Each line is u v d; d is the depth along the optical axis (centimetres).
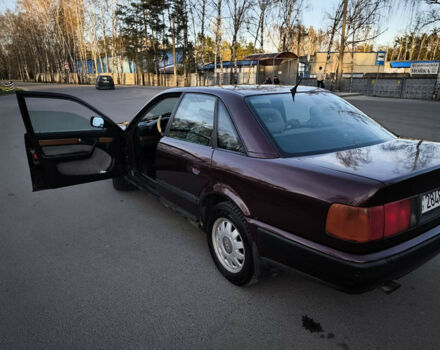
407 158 203
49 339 207
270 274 235
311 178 187
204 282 263
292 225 196
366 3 2472
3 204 436
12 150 745
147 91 2819
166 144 321
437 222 198
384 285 189
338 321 218
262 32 3038
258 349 196
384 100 1970
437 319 218
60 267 288
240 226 231
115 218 388
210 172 256
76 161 385
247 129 235
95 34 5644
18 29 6869
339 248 174
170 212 404
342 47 2636
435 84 1991
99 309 234
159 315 227
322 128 250
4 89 3291
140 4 4459
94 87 3741
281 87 298
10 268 288
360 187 167
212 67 4109
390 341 201
